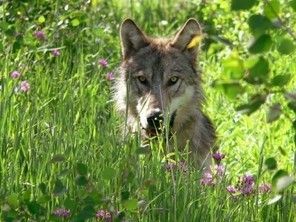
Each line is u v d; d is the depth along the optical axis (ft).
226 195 31.50
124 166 29.96
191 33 44.19
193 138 42.27
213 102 48.47
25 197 27.96
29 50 46.68
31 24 50.16
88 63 49.93
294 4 22.44
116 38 57.06
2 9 49.08
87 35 53.52
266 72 21.49
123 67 44.37
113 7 69.21
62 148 33.35
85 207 26.61
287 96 22.08
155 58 43.57
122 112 43.29
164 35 63.52
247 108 21.85
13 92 38.73
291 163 38.17
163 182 31.19
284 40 21.93
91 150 33.71
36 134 35.09
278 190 22.62
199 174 33.60
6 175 31.65
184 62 43.86
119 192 29.12
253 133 43.91
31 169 32.30
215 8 57.77
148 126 40.24
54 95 43.42
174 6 70.54
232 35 52.24
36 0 52.29
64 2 52.80
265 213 31.78
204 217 30.35
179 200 30.53
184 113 42.65
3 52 45.06
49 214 28.55
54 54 46.91
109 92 46.73
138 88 43.11
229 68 21.53
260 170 31.42
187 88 43.34
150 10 70.23
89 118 38.52
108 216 27.50
